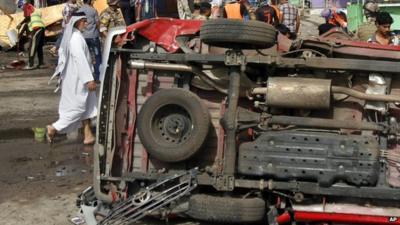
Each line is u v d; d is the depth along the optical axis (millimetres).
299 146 4645
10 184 6840
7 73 16891
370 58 4824
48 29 23047
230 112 4742
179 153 4910
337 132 4770
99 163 5215
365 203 4758
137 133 5195
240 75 4809
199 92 5164
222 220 4781
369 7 9648
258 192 4867
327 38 5004
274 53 5000
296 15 10430
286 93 4699
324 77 4910
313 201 4793
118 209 4965
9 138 9180
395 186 4652
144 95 5223
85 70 8258
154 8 12977
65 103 8383
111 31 5254
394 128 4746
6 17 22656
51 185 6793
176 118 5000
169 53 5098
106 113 5254
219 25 4641
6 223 5629
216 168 4984
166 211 5086
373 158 4551
